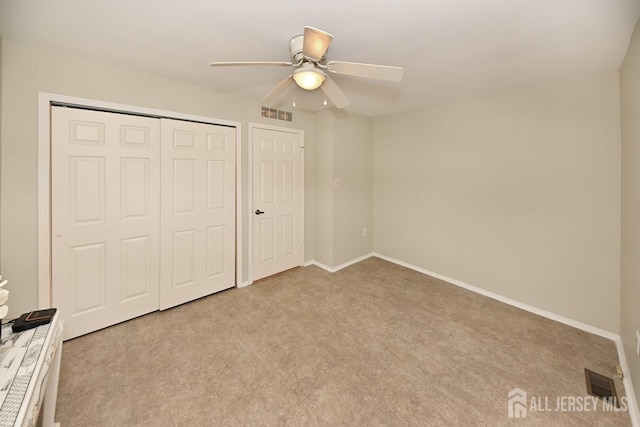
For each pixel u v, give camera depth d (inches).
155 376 70.4
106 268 91.6
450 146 128.8
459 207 127.2
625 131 76.1
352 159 154.6
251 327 93.3
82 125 84.6
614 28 62.9
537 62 81.2
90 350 80.5
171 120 101.4
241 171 122.9
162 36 69.5
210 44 73.4
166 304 105.0
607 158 86.0
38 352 46.7
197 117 106.8
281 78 98.3
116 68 88.0
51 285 82.0
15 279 76.2
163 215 102.2
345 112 148.5
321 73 68.0
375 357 78.2
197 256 112.5
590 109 88.8
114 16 60.8
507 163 109.7
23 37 70.4
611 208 86.0
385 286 128.1
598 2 53.8
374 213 169.2
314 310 105.2
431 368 73.7
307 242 155.4
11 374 41.4
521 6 55.4
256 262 132.4
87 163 86.1
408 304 110.3
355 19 60.6
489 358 77.8
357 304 110.2
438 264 137.8
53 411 52.7
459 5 55.3
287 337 87.7
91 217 87.8
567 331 91.6
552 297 99.7
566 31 64.6
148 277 100.7
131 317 97.5
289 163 142.4
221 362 75.8
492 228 115.8
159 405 61.7
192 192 109.1
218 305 109.0
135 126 94.1
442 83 100.1
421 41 69.9
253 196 128.7
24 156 75.6
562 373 71.9
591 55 76.0
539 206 101.7
